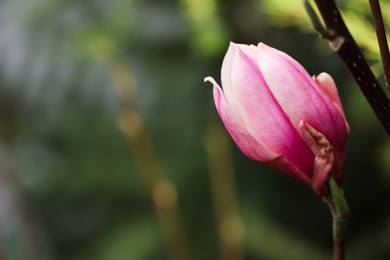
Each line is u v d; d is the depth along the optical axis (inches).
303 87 22.8
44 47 85.8
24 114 87.5
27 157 87.7
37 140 88.3
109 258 81.4
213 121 65.2
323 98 22.9
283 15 31.9
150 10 82.4
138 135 53.6
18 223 79.7
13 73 87.4
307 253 78.6
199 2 53.6
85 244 88.4
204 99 82.7
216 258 80.3
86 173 86.5
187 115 83.2
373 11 22.1
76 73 86.4
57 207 88.7
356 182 79.1
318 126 22.9
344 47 22.5
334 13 22.6
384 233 76.7
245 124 23.0
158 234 80.5
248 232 78.6
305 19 31.6
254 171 81.9
